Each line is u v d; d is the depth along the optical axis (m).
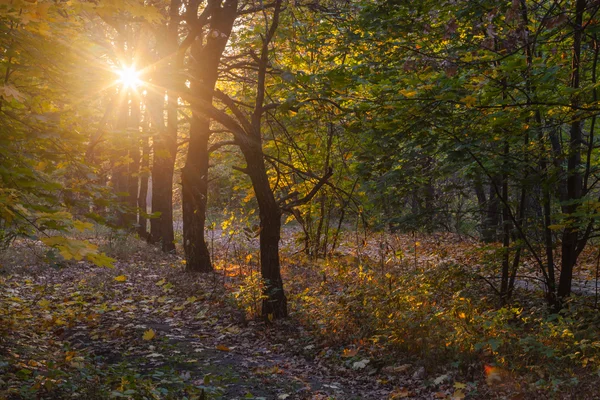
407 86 8.25
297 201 10.28
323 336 8.34
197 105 9.38
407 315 7.87
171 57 10.23
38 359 6.28
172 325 9.29
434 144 8.68
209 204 27.25
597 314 7.96
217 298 10.84
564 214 7.34
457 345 7.01
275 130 15.11
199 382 6.31
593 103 7.36
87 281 12.38
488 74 7.44
